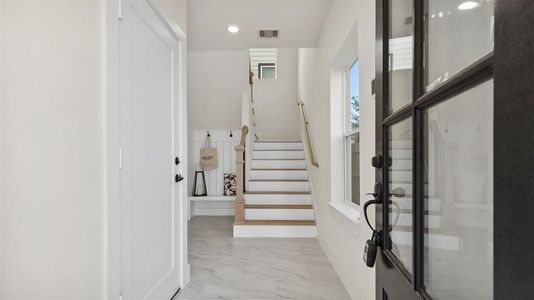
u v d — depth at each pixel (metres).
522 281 0.39
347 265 2.51
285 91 7.75
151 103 2.00
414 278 0.78
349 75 3.15
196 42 3.89
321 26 3.49
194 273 2.84
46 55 1.13
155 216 2.05
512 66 0.41
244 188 4.99
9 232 1.01
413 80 0.80
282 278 2.73
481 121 0.58
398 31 1.01
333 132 3.21
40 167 1.10
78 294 1.27
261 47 4.05
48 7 1.14
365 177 2.04
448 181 0.70
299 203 4.77
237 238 4.09
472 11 0.62
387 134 1.05
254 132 6.84
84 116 1.31
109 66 1.47
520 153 0.40
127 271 1.65
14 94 1.02
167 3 2.27
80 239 1.28
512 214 0.41
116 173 1.52
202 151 5.73
